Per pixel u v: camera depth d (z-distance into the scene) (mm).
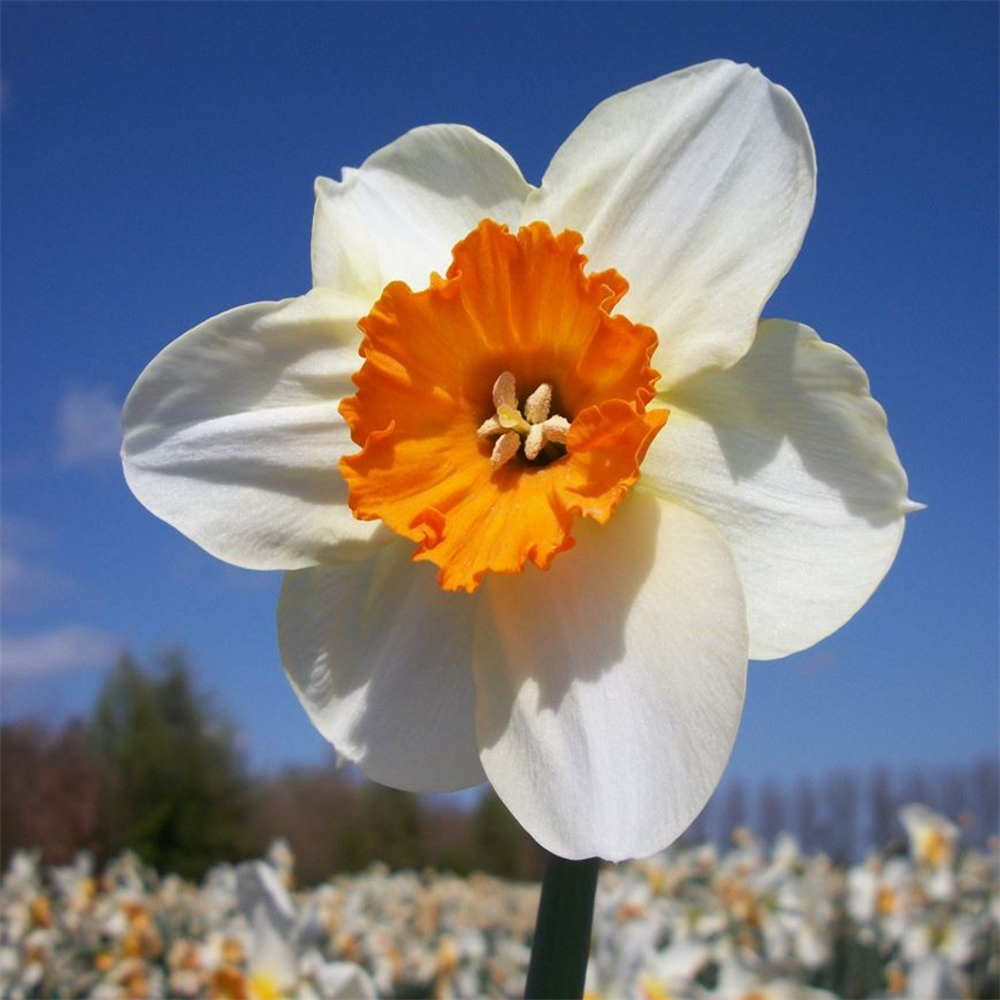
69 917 607
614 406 151
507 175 177
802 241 150
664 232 160
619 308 160
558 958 137
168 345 165
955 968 373
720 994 365
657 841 135
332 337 170
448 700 162
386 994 550
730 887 547
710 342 152
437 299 166
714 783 136
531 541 153
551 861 141
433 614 165
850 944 467
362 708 163
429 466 167
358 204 179
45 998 564
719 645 142
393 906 792
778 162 155
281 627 167
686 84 165
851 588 144
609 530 156
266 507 164
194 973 517
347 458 160
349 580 167
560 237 160
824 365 149
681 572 148
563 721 147
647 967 338
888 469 146
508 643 155
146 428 164
